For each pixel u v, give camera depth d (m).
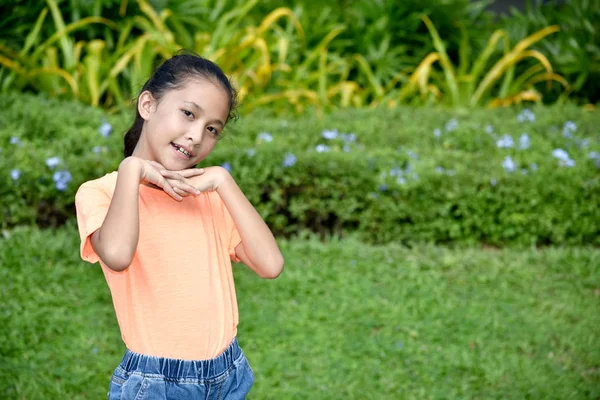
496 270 5.49
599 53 9.35
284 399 3.91
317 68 9.26
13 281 4.91
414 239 6.07
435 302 5.03
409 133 7.22
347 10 9.78
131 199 2.14
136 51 7.89
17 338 4.29
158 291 2.25
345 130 7.25
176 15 8.91
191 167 2.40
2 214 5.69
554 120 7.74
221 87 2.30
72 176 5.73
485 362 4.32
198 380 2.26
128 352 2.28
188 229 2.31
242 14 8.84
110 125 6.78
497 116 8.04
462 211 5.99
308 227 6.16
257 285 5.10
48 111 6.95
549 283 5.36
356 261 5.51
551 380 4.13
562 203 6.06
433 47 9.65
